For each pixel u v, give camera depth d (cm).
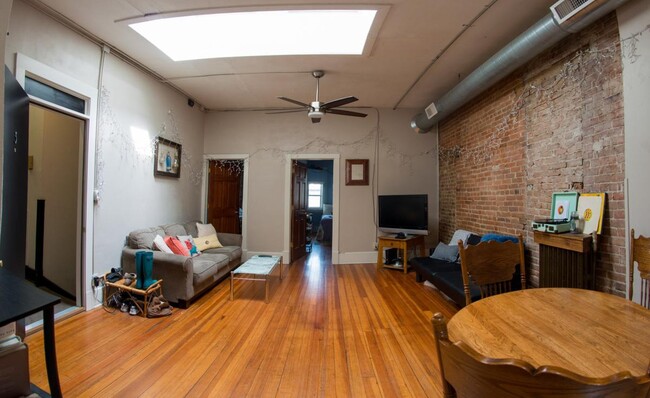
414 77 388
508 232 339
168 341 233
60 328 251
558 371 52
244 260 531
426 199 461
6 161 185
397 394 173
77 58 278
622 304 135
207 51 325
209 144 536
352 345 229
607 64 220
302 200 595
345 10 253
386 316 286
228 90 439
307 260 554
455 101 373
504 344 100
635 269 197
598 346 98
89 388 175
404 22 267
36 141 343
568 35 254
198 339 237
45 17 249
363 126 528
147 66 358
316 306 313
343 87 424
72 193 328
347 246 525
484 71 306
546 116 282
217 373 192
